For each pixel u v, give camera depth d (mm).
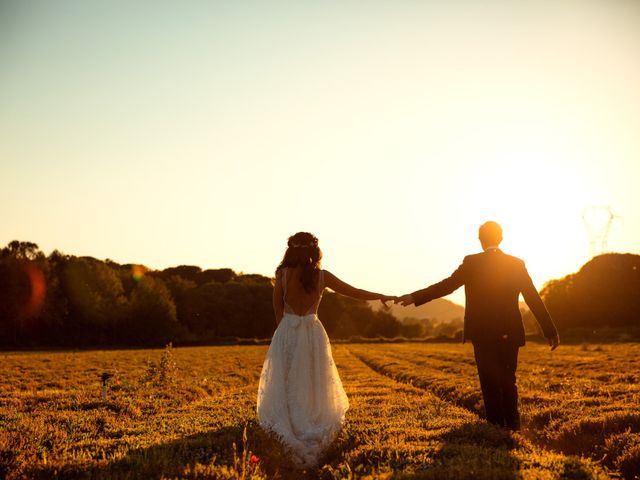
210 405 12156
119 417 10422
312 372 7004
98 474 5602
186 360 34812
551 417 10109
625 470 6691
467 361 30469
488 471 5266
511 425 8008
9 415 10148
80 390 16219
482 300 8070
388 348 61875
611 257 106688
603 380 17984
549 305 103812
